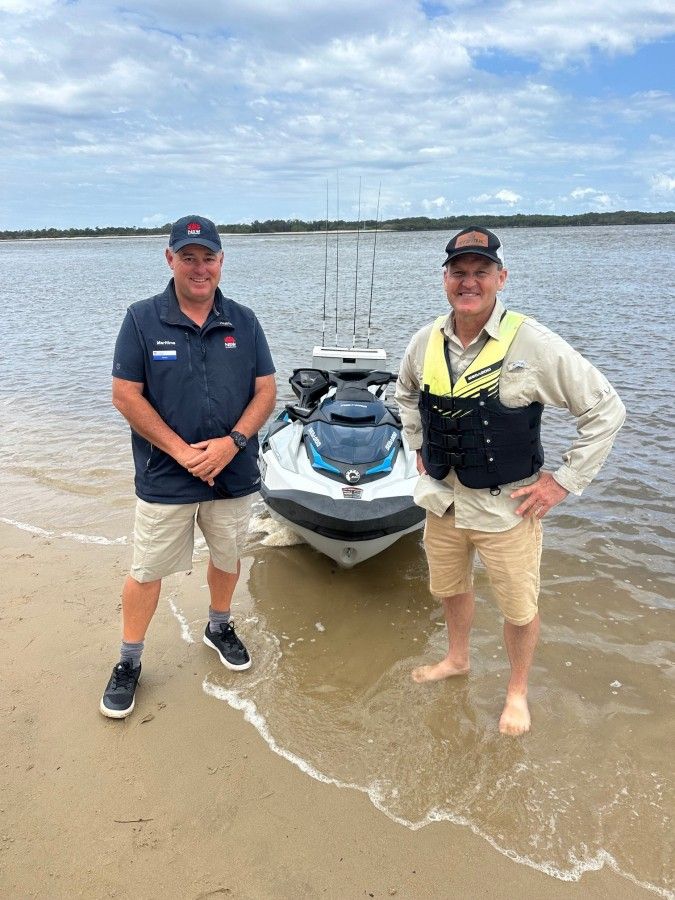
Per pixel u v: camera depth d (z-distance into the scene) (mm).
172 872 2424
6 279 34594
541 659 3701
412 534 5371
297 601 4375
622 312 15500
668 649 3773
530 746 3076
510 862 2492
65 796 2748
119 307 19875
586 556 4781
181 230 2855
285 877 2418
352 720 3254
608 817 2688
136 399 2936
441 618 4195
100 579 4504
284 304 19047
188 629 4008
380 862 2486
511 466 2746
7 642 3801
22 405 9062
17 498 5926
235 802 2742
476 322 2695
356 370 5812
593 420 2594
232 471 3201
